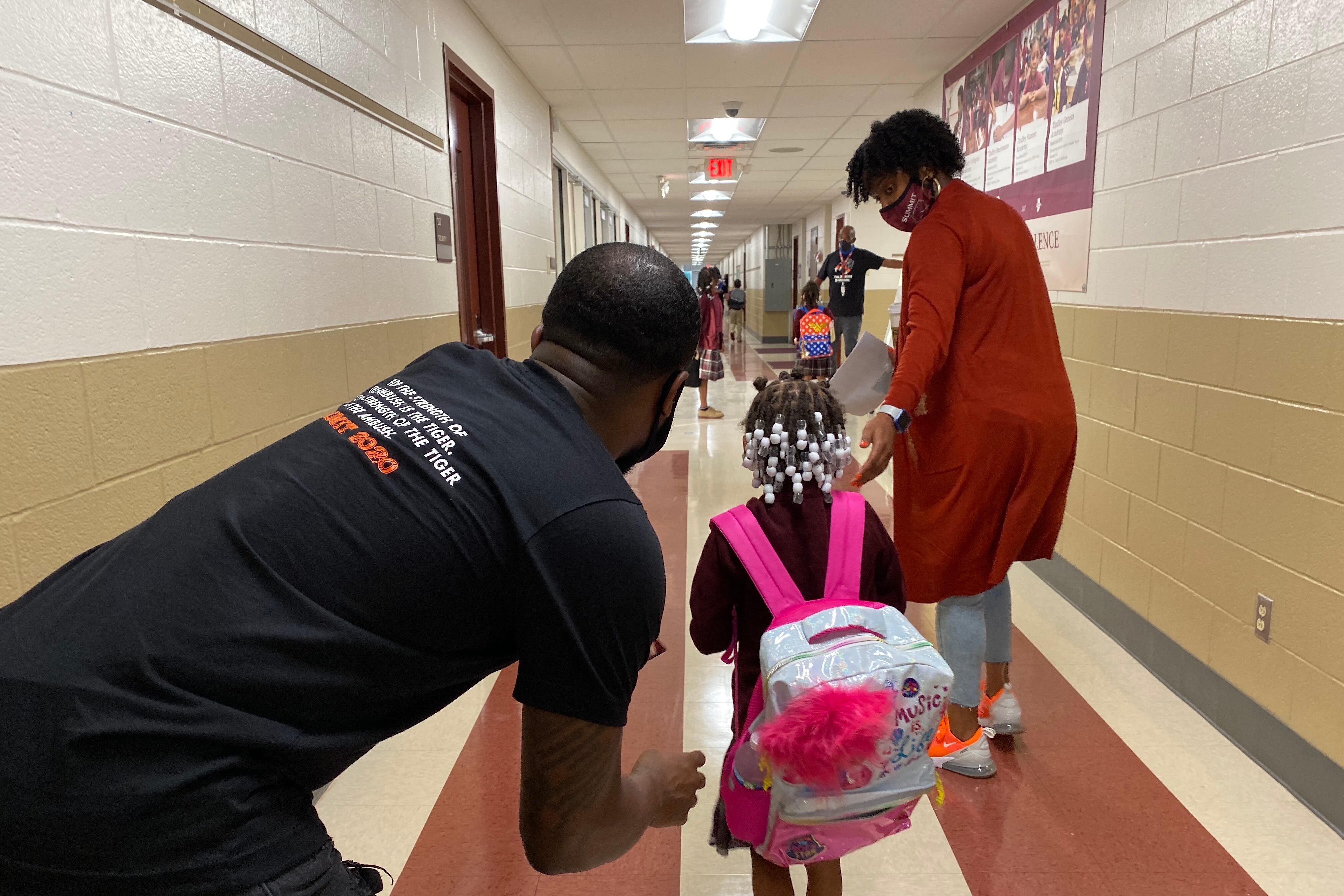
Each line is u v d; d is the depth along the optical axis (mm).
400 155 2951
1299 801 1910
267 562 719
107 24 1428
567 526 751
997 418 1798
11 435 1214
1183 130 2408
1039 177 3529
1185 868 1707
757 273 20000
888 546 1403
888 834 1224
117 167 1452
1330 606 1822
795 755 1105
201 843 677
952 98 4922
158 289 1569
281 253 2053
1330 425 1816
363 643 725
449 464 766
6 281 1206
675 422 7219
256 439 1926
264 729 701
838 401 1411
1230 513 2166
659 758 1041
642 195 11844
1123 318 2758
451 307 3605
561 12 4059
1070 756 2105
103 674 670
